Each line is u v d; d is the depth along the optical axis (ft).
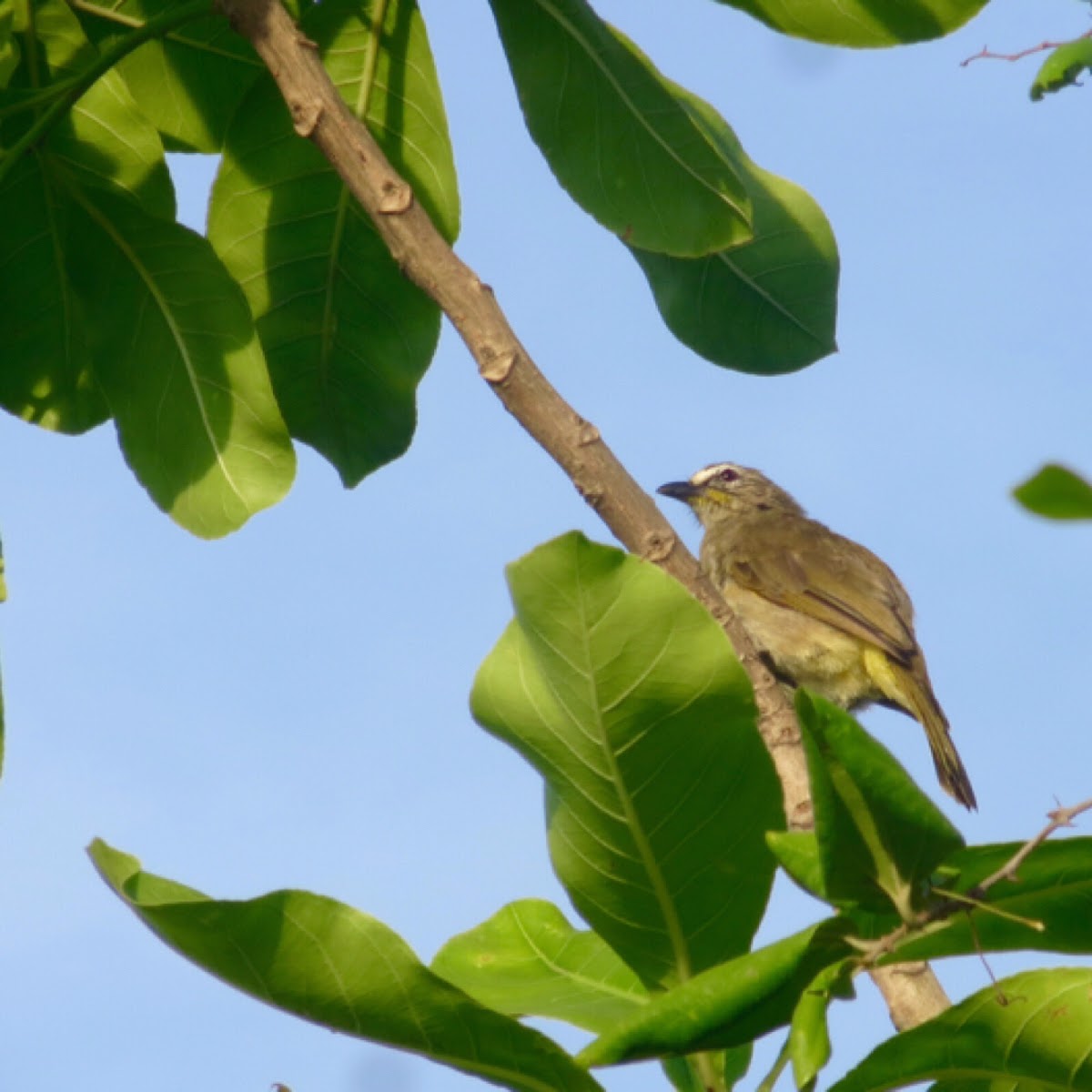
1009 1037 15.96
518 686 16.71
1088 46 28.73
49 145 26.84
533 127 25.39
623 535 21.12
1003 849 15.88
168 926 15.42
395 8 27.14
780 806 16.74
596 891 17.29
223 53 29.25
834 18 25.41
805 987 15.69
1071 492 8.00
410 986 15.74
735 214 24.85
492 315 21.24
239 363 26.14
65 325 27.81
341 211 28.55
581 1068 15.72
